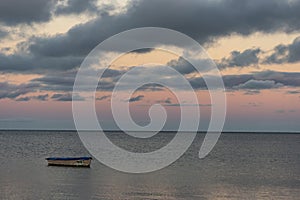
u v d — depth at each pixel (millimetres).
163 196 50438
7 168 77875
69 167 79375
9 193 51125
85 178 64062
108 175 67938
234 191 54781
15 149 141250
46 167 79312
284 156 117875
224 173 74250
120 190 53656
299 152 135375
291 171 78938
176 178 65500
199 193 53000
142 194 51281
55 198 48219
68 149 142750
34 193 51125
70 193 51312
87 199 47875
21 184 57906
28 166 81375
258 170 80312
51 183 58844
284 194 53156
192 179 64875
